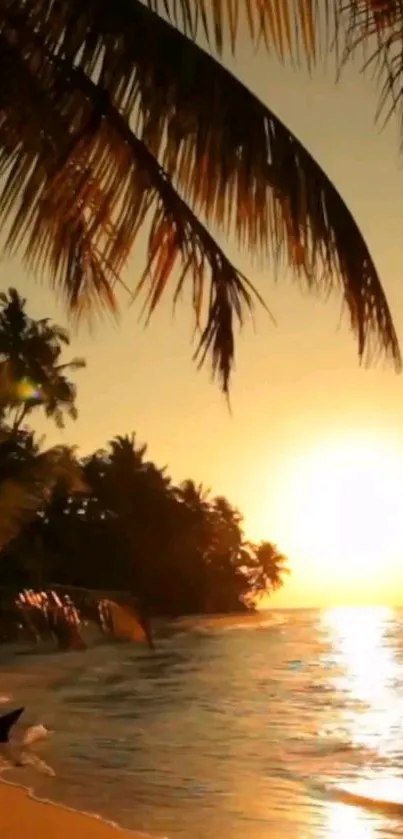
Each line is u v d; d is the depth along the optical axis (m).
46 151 4.82
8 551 34.62
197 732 15.95
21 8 4.62
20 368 26.78
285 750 13.80
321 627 66.00
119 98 4.51
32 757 12.03
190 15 3.90
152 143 4.52
